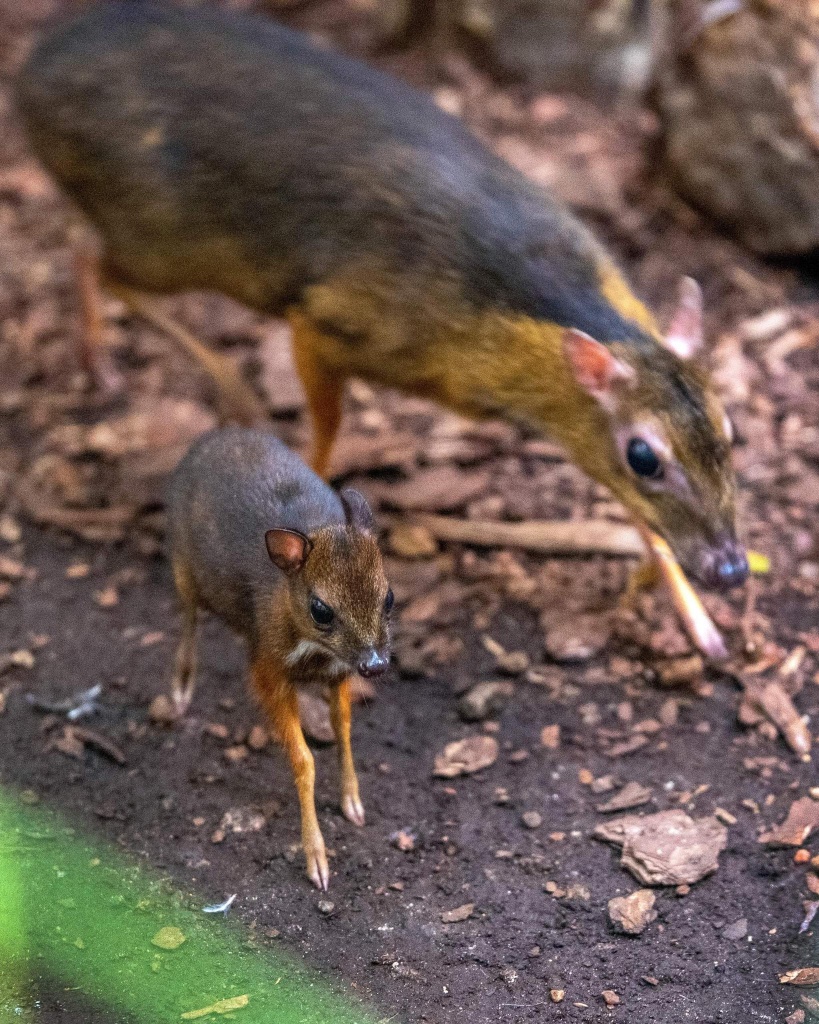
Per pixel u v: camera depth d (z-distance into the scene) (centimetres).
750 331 1135
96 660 838
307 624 646
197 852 709
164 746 778
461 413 885
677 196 1268
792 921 671
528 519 962
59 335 1138
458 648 852
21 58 1474
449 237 835
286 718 683
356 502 651
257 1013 620
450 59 1434
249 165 875
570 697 820
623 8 1365
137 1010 619
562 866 707
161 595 894
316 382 906
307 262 868
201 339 1134
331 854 710
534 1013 627
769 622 870
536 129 1351
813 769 763
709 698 818
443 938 666
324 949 658
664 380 787
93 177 936
